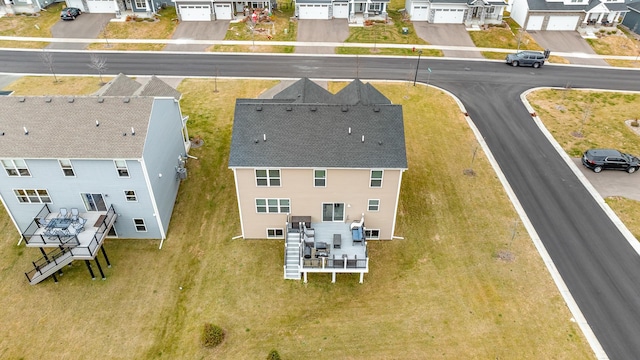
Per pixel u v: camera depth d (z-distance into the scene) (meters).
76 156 24.83
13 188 26.20
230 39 57.28
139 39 56.72
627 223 29.75
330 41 57.50
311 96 32.03
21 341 22.66
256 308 24.39
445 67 51.53
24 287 25.47
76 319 23.77
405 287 25.50
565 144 37.91
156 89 32.38
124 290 25.33
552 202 31.56
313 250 25.84
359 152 25.47
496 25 61.69
